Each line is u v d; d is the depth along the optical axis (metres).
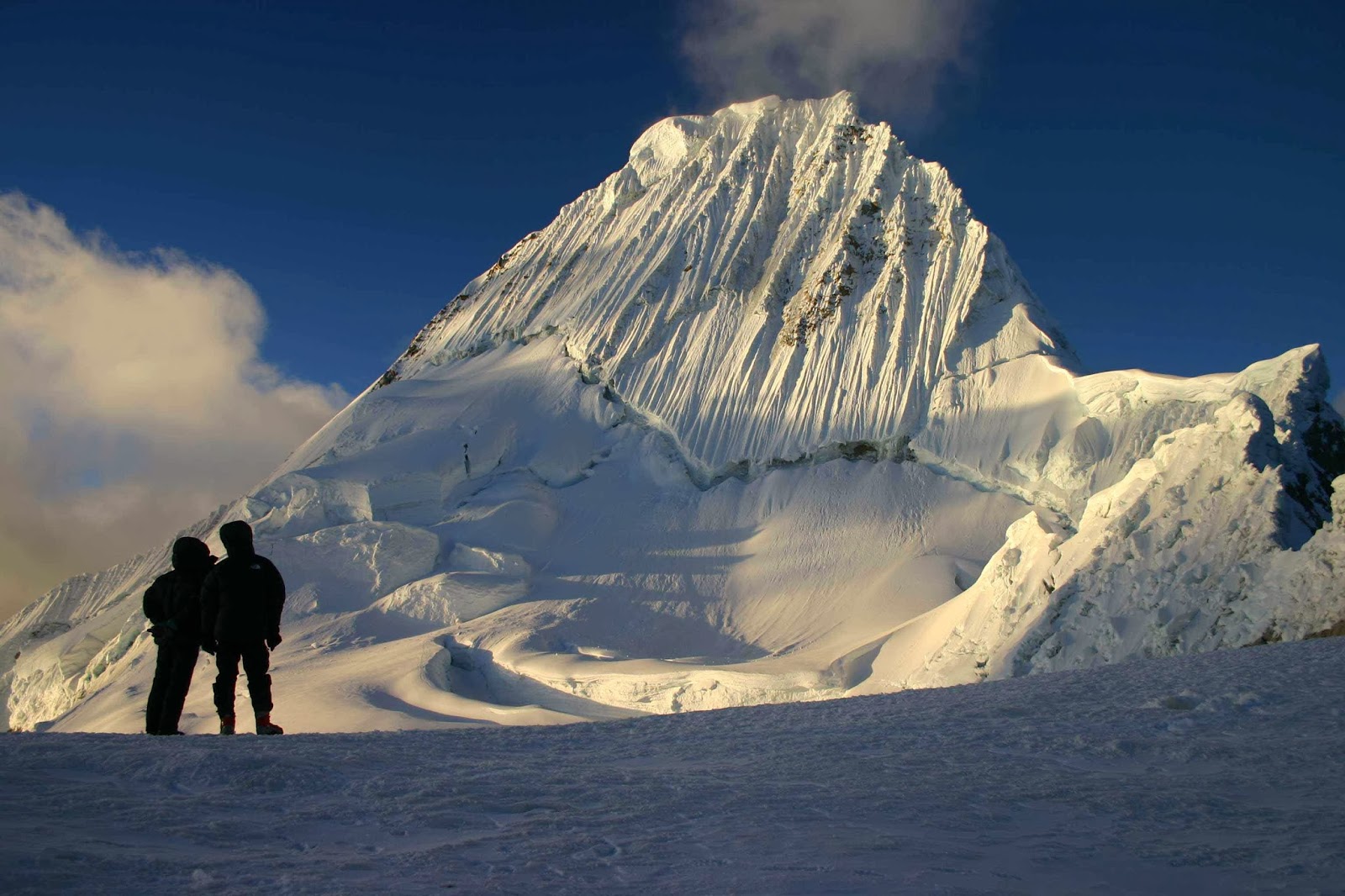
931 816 5.38
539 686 50.59
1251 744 7.27
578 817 5.32
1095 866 4.50
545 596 64.50
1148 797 5.80
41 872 3.94
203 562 10.90
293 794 5.82
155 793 5.72
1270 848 4.72
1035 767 6.77
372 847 4.78
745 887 4.07
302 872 4.21
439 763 6.87
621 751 7.69
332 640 59.22
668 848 4.70
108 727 47.12
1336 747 7.05
